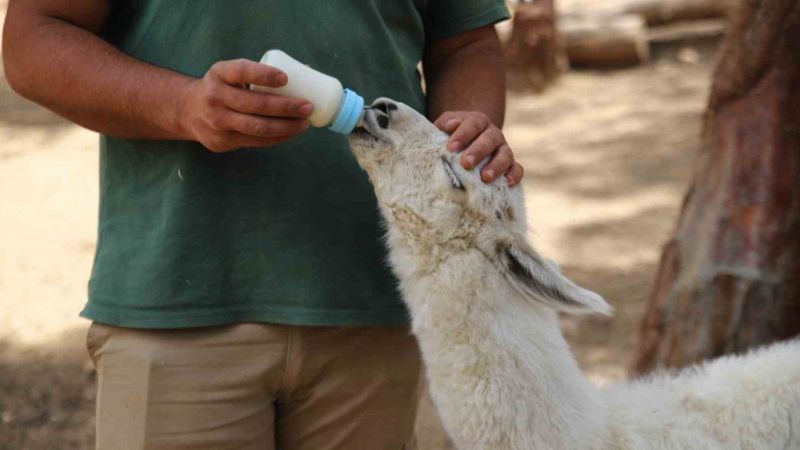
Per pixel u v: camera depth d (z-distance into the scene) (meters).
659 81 22.02
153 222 4.73
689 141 18.62
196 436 4.75
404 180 4.88
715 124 7.14
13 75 4.66
